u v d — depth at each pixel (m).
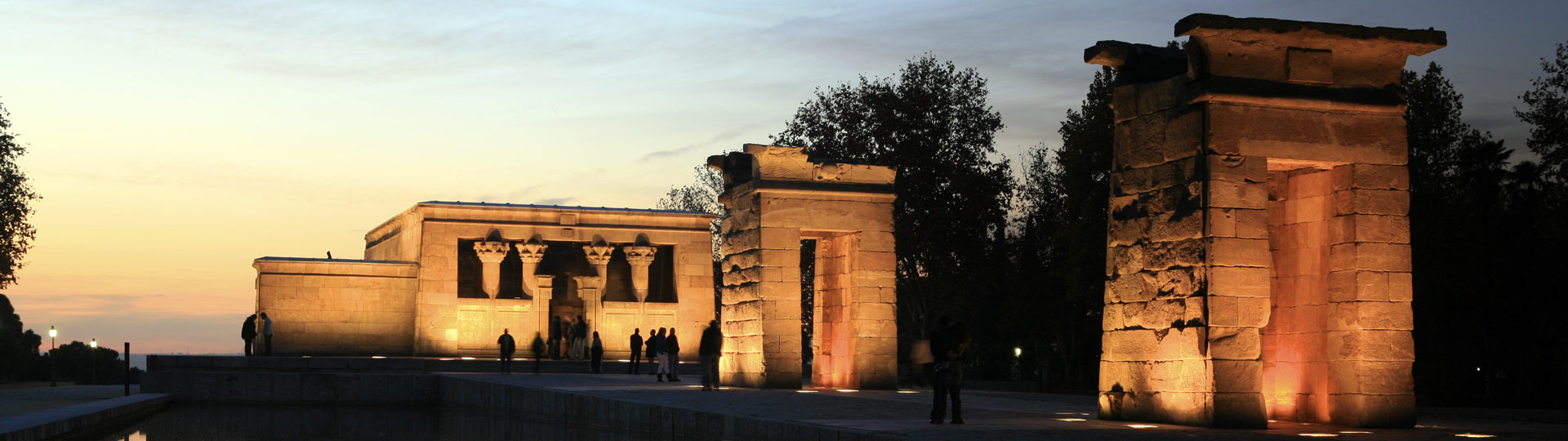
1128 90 22.70
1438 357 48.62
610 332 57.44
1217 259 20.42
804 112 63.19
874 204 36.91
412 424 36.28
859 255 36.56
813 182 36.41
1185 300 20.86
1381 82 21.92
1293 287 22.98
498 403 36.91
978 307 71.81
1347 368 21.47
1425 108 47.44
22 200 57.59
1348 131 21.56
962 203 61.12
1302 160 21.28
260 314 55.09
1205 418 20.25
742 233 37.22
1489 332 46.28
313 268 56.72
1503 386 50.84
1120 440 16.97
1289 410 22.92
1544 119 45.62
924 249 61.34
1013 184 63.88
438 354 55.06
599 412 28.48
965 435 17.25
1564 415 27.03
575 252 58.91
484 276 56.16
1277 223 23.47
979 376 74.31
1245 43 21.02
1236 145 20.75
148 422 35.78
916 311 65.75
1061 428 19.16
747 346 36.28
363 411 42.72
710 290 59.50
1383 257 21.53
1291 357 22.98
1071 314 67.50
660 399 27.75
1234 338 20.41
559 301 58.19
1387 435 18.77
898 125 60.47
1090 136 55.47
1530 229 46.50
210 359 46.69
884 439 16.52
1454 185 48.78
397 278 57.75
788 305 35.62
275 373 44.59
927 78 62.06
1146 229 21.98
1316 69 21.41
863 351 36.12
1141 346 21.83
